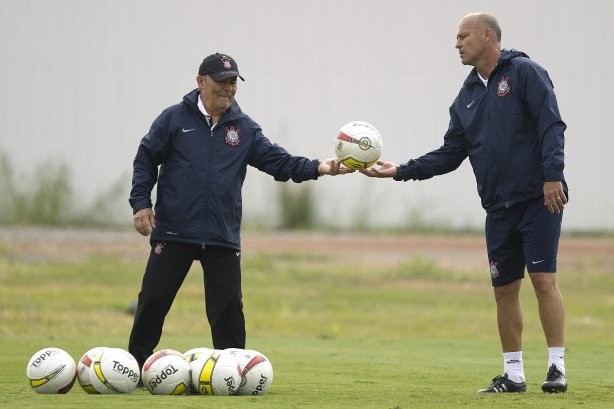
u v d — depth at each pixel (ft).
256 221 400.06
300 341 162.20
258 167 100.01
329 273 269.03
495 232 98.99
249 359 88.89
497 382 98.32
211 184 95.25
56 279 238.07
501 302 99.45
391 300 228.43
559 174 93.35
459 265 293.02
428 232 402.31
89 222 400.47
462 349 153.79
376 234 392.47
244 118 98.07
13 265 255.91
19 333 159.63
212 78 95.09
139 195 95.61
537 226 95.96
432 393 94.89
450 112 103.96
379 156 100.27
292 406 81.97
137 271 256.11
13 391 89.51
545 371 123.44
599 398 91.45
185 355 90.68
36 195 398.62
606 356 144.66
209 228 95.20
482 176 98.78
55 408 77.25
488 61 98.27
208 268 96.99
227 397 86.28
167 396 85.81
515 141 96.63
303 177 100.37
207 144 96.02
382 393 94.27
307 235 379.76
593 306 224.12
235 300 96.58
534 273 96.43
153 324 96.53
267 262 279.69
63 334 159.63
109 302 205.46
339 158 100.17
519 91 96.27
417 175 104.27
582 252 334.65
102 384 87.10
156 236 96.07
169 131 95.76
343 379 109.19
